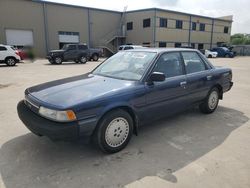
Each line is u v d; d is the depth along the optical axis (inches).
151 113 157.5
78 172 121.3
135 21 1531.7
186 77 181.2
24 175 118.6
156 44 1467.8
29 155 137.9
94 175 118.6
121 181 114.0
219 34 1907.0
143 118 154.0
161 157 136.9
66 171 122.1
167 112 170.4
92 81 155.3
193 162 131.5
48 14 1267.2
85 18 1416.1
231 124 192.4
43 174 119.5
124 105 138.4
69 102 123.3
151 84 153.6
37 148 146.3
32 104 135.9
